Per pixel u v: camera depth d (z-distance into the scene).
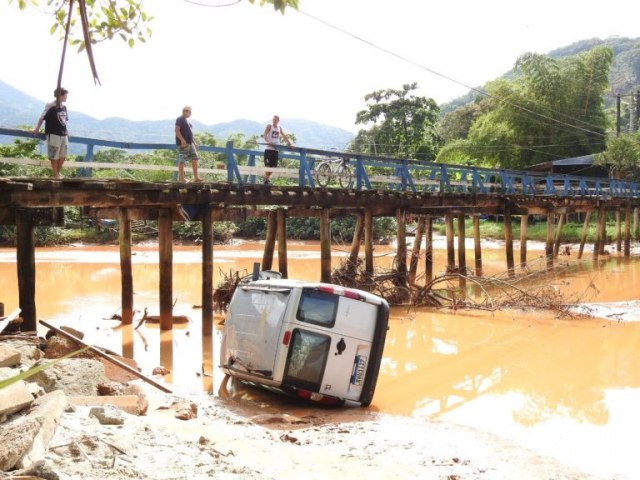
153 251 34.06
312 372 9.17
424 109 60.00
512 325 15.75
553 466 7.14
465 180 28.05
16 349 7.56
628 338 14.41
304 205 16.42
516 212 24.08
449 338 14.38
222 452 6.10
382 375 11.48
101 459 5.02
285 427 8.20
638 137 46.72
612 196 34.47
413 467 6.66
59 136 10.91
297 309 9.16
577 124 53.47
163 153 43.44
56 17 4.63
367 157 18.22
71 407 6.13
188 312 16.83
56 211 10.50
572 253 36.19
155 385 8.76
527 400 10.05
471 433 8.31
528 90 54.16
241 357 9.66
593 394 10.37
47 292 20.28
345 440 7.60
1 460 4.25
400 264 18.77
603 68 54.78
